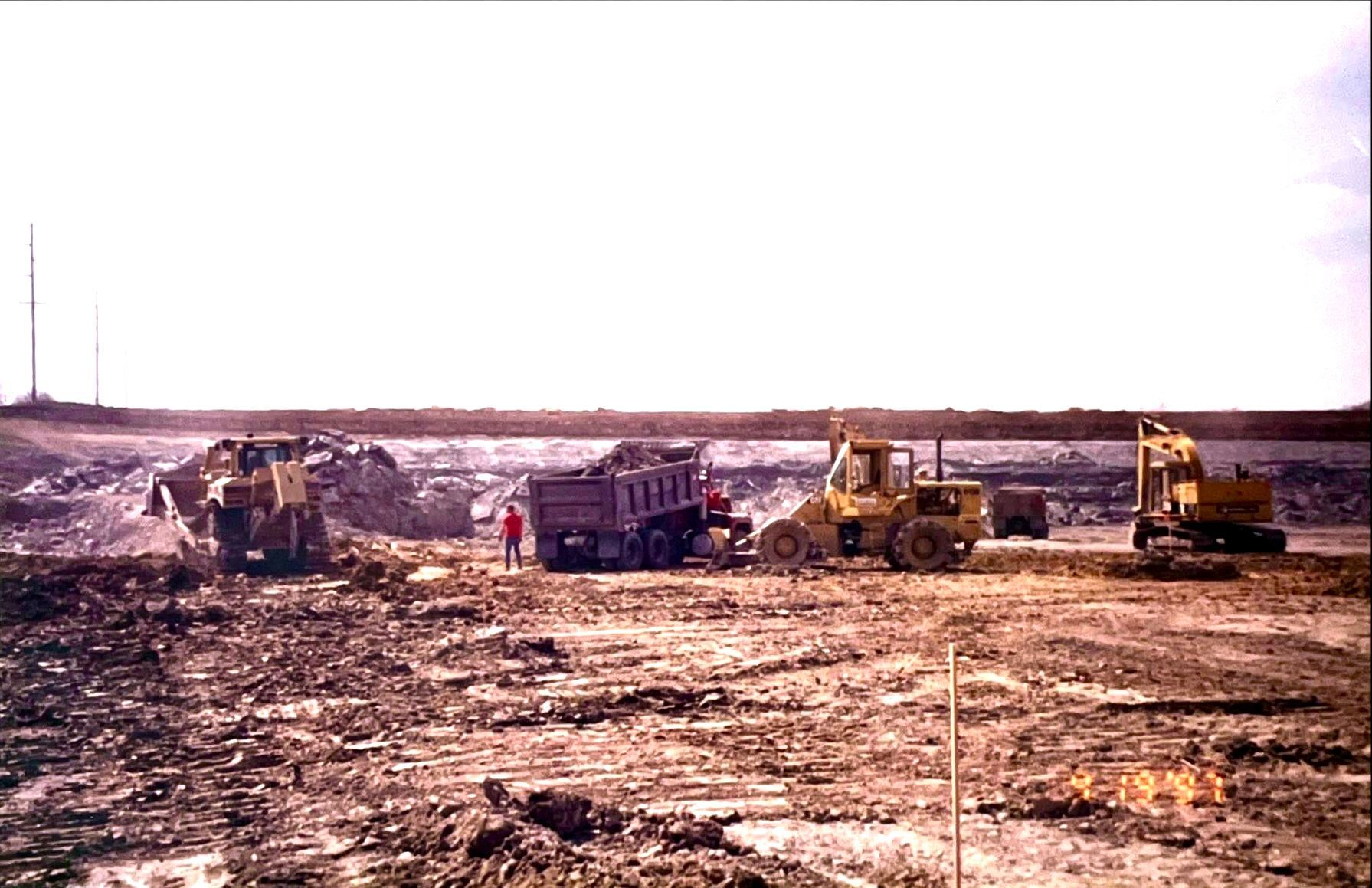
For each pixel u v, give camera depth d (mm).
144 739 9695
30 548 22016
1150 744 9773
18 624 14305
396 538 33344
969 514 23812
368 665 12688
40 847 7250
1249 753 9562
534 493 24719
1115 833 7645
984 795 8336
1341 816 8070
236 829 7590
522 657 13133
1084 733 10102
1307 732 10234
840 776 8805
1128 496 42562
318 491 22281
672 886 6504
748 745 9656
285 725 10219
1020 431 52281
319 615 15922
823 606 17828
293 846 7246
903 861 7125
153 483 25312
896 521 23891
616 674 12422
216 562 21844
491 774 8812
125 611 15195
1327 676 12523
